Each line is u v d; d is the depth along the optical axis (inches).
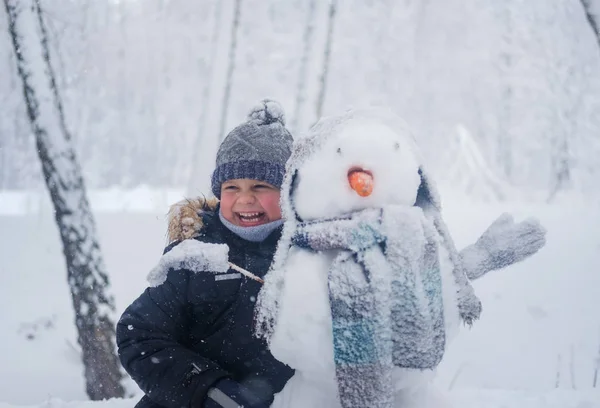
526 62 557.9
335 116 54.2
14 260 382.9
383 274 46.3
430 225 49.8
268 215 69.8
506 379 218.1
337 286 46.8
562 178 536.7
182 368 59.2
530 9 545.3
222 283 63.6
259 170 69.2
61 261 385.7
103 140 786.8
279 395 55.9
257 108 75.6
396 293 46.8
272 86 510.3
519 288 277.3
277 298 50.1
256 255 67.2
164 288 64.0
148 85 676.7
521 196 546.9
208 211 73.6
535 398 94.0
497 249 56.7
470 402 91.8
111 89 671.8
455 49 578.9
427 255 48.7
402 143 51.8
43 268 373.4
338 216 50.2
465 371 225.1
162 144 847.1
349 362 45.7
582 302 260.1
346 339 45.9
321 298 47.9
